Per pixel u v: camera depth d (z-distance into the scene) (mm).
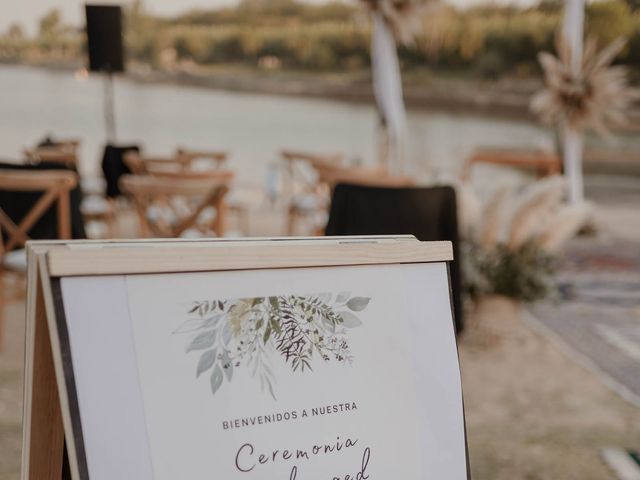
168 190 2652
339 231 2332
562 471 1873
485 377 2602
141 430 657
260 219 6055
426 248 850
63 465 794
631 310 3602
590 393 2461
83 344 643
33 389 701
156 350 678
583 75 4789
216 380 703
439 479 799
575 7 4750
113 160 5086
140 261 678
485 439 2066
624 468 1896
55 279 639
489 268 2732
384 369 795
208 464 683
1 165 2967
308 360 758
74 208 2760
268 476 712
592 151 9086
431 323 834
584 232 5734
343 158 4816
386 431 782
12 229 2594
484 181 7594
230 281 731
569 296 3846
